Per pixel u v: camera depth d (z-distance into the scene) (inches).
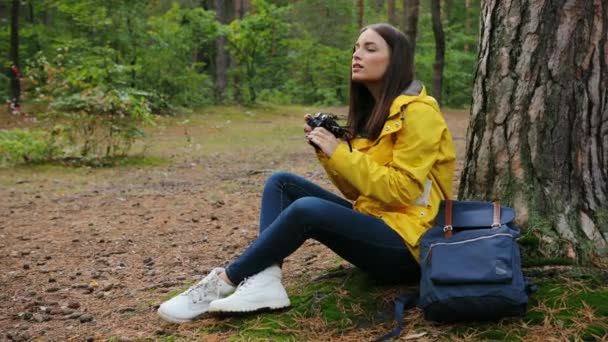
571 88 111.3
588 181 112.1
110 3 687.1
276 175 117.6
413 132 101.0
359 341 99.9
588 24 110.3
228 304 106.7
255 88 1016.2
